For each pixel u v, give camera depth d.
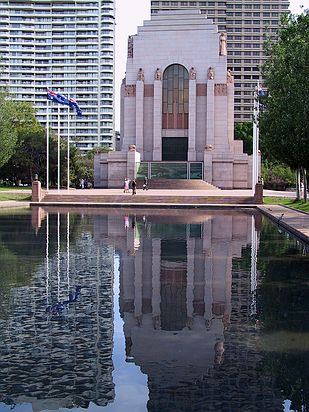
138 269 15.58
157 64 77.06
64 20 159.38
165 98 77.19
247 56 159.00
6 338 8.90
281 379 7.12
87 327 9.62
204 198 51.53
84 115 160.62
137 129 76.62
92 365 7.65
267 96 42.75
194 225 29.89
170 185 67.81
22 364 7.67
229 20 158.88
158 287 13.13
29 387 6.86
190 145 76.00
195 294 12.38
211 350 8.33
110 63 159.12
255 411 6.14
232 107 76.81
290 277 14.39
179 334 9.22
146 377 7.18
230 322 10.00
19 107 95.50
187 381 7.05
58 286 13.12
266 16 158.38
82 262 16.78
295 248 20.19
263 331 9.41
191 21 76.81
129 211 43.16
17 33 160.00
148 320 10.12
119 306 11.20
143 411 6.13
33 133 87.56
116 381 7.05
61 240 22.55
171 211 43.41
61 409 6.21
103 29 158.25
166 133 77.12
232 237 23.80
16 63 160.50
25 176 92.25
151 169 73.75
